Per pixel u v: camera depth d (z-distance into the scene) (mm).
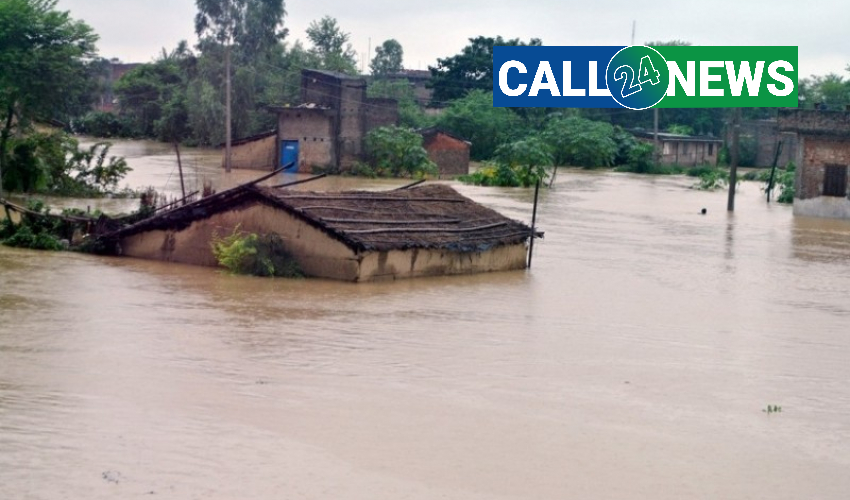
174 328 17406
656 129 80250
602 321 19969
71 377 14195
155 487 10500
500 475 11352
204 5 84812
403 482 11008
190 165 58625
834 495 11289
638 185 62188
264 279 22297
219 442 11922
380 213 24000
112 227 25609
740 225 39000
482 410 13719
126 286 20891
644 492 11078
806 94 91062
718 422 13758
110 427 12227
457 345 17250
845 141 41750
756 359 17422
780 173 61906
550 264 27281
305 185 49500
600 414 13844
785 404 14758
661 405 14422
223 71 79188
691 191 58125
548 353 17078
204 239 23719
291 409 13297
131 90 87938
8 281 20953
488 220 26062
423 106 97438
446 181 57469
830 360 17547
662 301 22562
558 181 62344
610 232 35250
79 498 10109
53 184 37656
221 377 14586
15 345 15789
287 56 90562
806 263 29516
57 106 37125
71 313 18219
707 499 11000
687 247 32094
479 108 81750
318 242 22531
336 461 11523
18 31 35750
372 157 59219
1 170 34844
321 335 17422
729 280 26016
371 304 20203
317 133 57406
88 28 37500
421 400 14008
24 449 11352
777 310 22125
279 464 11336
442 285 22953
